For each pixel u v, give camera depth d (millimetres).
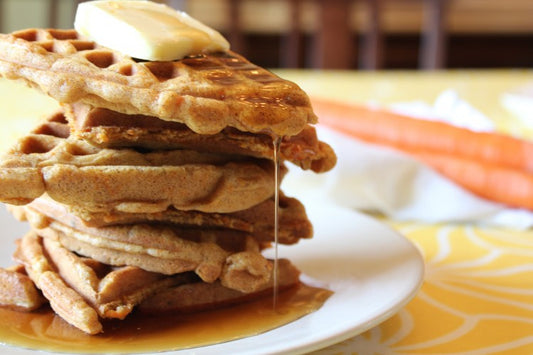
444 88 935
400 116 605
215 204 372
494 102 855
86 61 358
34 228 395
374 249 421
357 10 1212
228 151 379
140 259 369
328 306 367
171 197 365
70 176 348
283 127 358
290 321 358
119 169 355
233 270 372
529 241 485
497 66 1434
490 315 383
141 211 361
